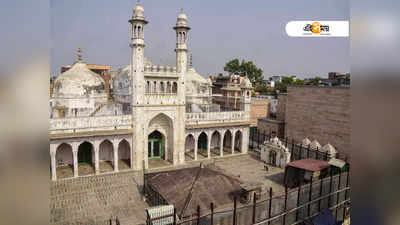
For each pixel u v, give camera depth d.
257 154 31.64
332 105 27.03
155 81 25.42
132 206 18.34
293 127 31.89
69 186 21.16
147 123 25.30
